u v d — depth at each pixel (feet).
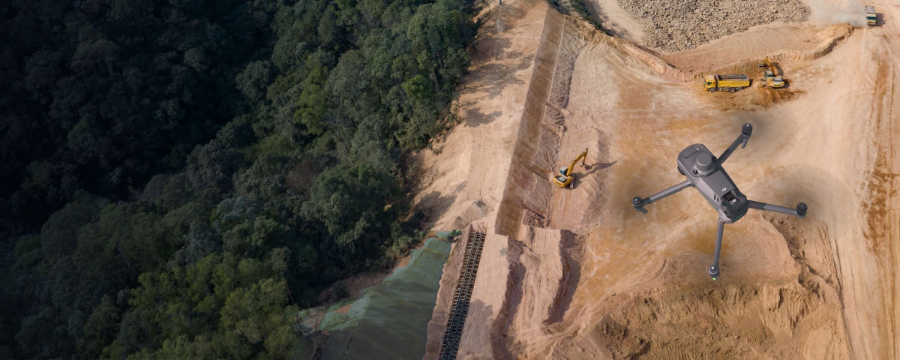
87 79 343.05
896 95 297.12
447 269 236.22
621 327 213.46
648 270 231.30
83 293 244.22
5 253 319.27
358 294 230.07
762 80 310.04
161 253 249.34
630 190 266.16
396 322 217.36
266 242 239.09
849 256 234.79
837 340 208.95
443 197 267.18
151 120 349.00
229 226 247.09
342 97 318.24
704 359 210.18
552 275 229.25
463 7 337.52
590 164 277.85
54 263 271.08
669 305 216.54
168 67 363.97
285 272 225.35
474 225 247.70
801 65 323.98
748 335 212.64
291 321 192.75
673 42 354.74
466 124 294.25
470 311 222.89
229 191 305.53
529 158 276.62
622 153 283.59
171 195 287.28
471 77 320.91
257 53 396.57
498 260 232.94
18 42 355.56
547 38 336.08
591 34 350.02
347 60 328.08
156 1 394.93
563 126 299.58
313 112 319.06
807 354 209.05
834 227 244.83
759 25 361.30
